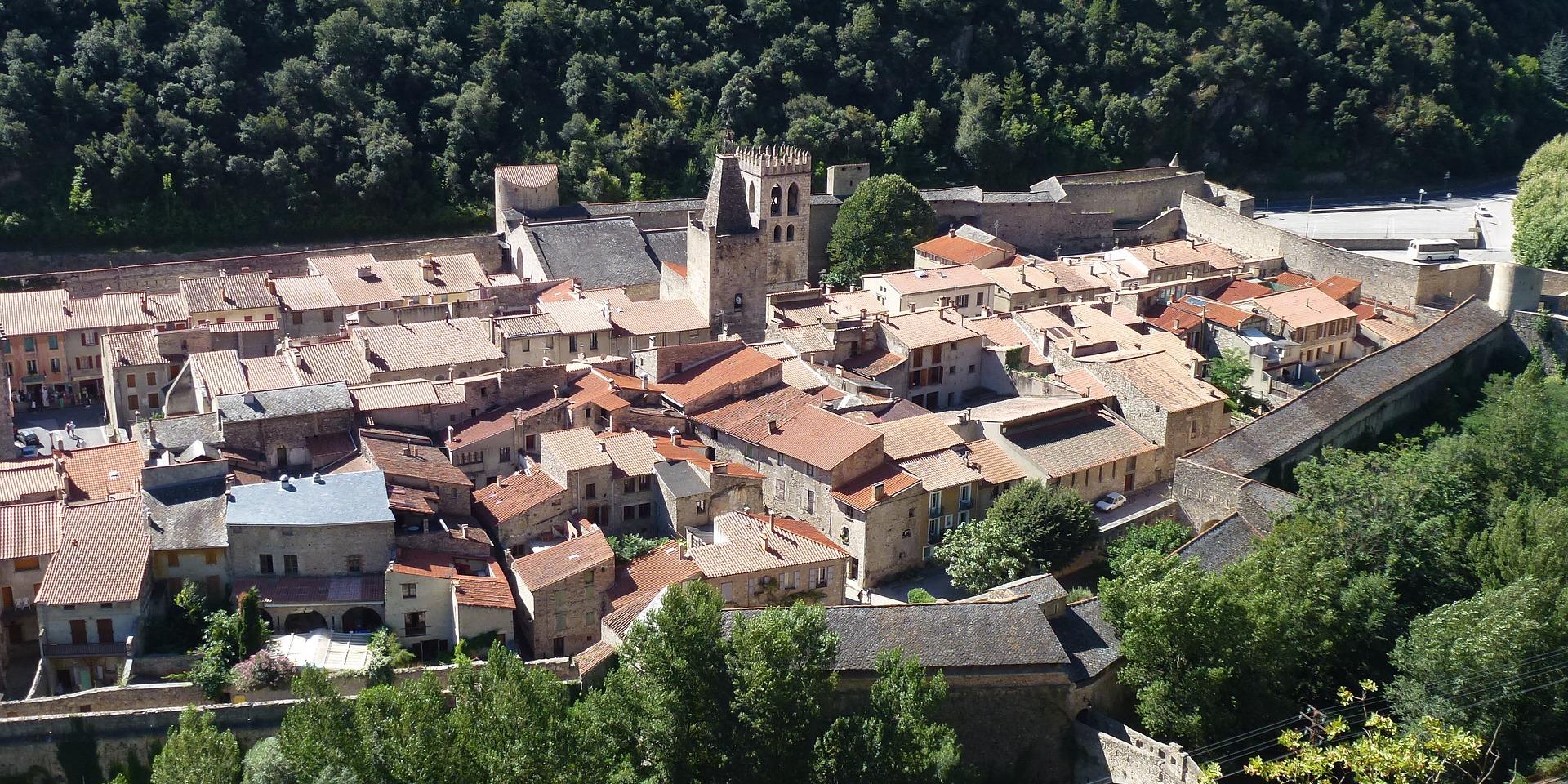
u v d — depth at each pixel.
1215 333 184.12
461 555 127.25
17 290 198.00
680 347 160.88
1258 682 109.50
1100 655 114.62
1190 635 108.06
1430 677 108.25
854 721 98.88
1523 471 141.88
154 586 122.19
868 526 134.00
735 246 183.50
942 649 110.19
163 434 136.75
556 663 114.31
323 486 128.00
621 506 139.38
